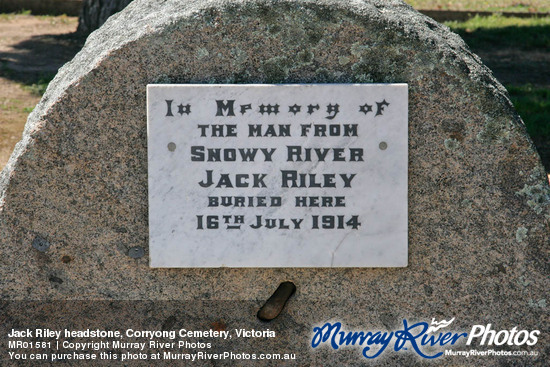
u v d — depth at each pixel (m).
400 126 2.21
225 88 2.20
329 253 2.23
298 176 2.22
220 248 2.23
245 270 2.26
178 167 2.22
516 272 2.23
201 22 2.20
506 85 5.62
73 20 8.78
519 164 2.21
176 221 2.23
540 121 4.50
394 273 2.25
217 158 2.21
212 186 2.22
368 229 2.23
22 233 2.24
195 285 2.26
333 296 2.26
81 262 2.26
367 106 2.20
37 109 2.31
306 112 2.20
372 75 2.21
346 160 2.21
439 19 8.86
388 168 2.21
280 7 2.19
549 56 6.78
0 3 9.30
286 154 2.21
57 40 7.15
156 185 2.22
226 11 2.19
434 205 2.23
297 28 2.20
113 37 2.27
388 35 2.19
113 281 2.26
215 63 2.21
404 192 2.22
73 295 2.26
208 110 2.21
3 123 4.37
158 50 2.21
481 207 2.22
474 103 2.20
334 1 2.19
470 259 2.24
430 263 2.24
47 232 2.25
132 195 2.24
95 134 2.22
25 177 2.23
